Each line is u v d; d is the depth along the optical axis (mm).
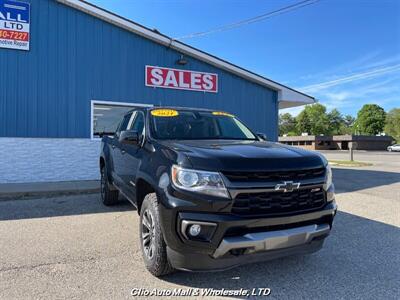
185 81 12148
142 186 4109
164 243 3402
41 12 10062
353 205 7516
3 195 8117
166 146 3713
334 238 5043
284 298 3186
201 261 3064
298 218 3236
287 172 3219
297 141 67750
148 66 11555
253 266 3916
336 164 20703
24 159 9938
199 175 3076
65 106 10398
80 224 5652
